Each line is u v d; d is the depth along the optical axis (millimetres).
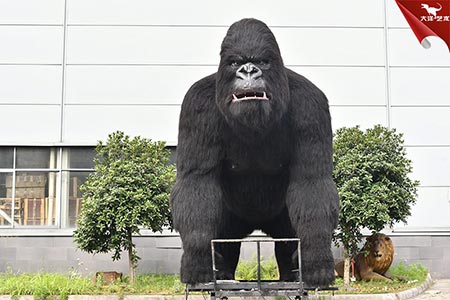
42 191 20266
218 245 7336
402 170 16188
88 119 20391
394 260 19688
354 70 20641
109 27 20656
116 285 16422
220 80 6098
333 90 20594
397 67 20641
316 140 6418
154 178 16219
